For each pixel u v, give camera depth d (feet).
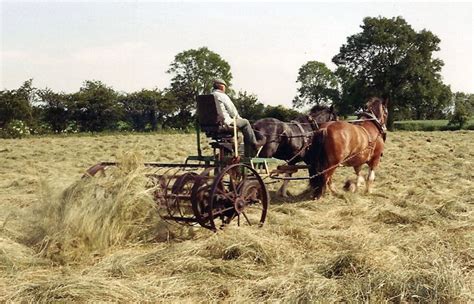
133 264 21.81
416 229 28.66
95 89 173.78
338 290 18.85
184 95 202.49
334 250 24.57
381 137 41.14
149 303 18.33
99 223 24.73
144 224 25.80
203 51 277.44
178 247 23.44
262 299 18.60
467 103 321.93
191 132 162.20
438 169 55.83
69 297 18.08
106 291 18.45
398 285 19.07
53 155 75.36
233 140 29.04
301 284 19.39
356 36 222.07
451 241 25.09
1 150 82.99
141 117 190.90
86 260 23.09
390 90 214.69
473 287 19.95
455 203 33.04
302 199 38.75
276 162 31.12
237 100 184.24
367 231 28.22
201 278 20.38
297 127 37.04
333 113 41.78
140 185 26.11
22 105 151.84
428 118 272.10
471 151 75.72
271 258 22.47
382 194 39.63
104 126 176.14
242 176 28.78
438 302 18.40
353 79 223.30
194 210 25.96
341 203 36.01
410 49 213.46
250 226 28.55
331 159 36.27
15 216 29.04
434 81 211.41
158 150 80.48
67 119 171.73
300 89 311.27
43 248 23.73
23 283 19.25
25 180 47.09
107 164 29.01
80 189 25.80
